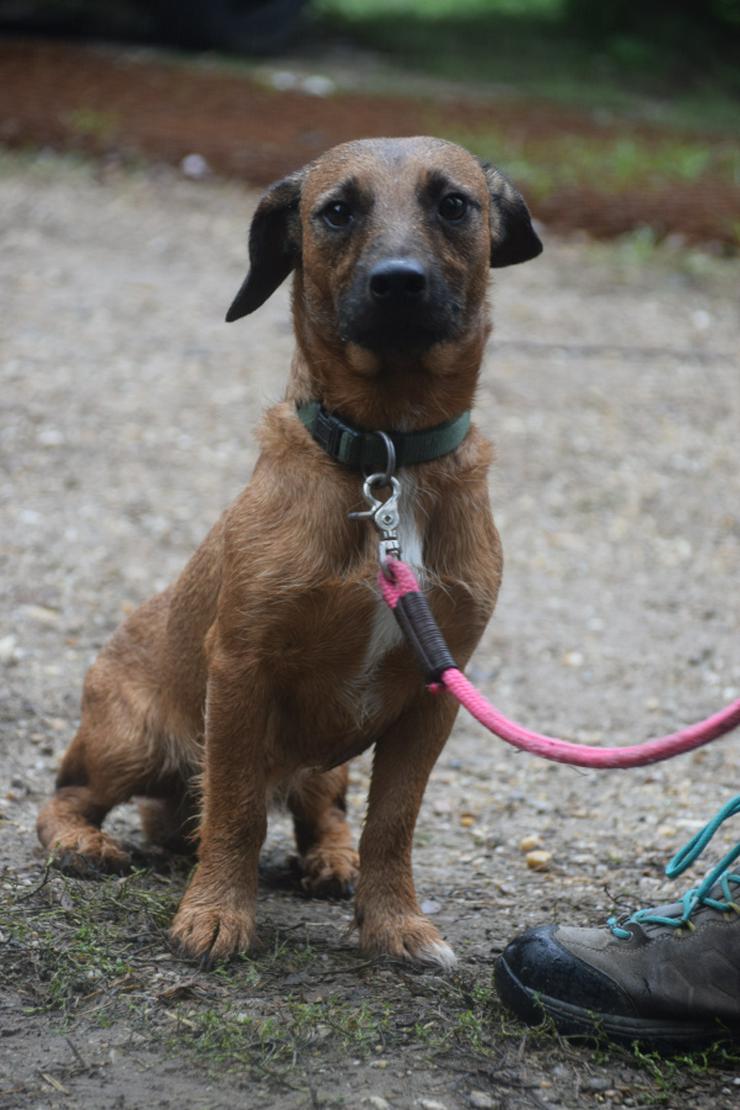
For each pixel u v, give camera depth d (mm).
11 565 6594
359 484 3447
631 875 4230
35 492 7387
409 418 3518
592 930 3176
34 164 13672
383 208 3492
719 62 23969
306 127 15742
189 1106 2732
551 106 19984
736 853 3172
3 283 10562
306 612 3430
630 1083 2920
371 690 3592
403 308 3330
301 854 4414
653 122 19344
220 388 8961
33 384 8750
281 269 3955
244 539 3465
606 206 13164
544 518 7629
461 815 4879
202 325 10055
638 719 5715
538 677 6094
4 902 3578
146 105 16406
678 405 9102
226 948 3391
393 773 3666
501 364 9617
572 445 8453
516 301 10898
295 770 3895
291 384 3680
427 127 16109
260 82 19016
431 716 3641
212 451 8078
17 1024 3008
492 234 3992
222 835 3521
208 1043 2947
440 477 3541
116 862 4027
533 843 4547
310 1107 2736
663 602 6816
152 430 8266
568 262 11906
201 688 3992
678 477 8156
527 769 5328
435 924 3836
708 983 3051
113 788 4254
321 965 3445
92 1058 2891
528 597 6832
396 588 3252
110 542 6941
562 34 25828
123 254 11516
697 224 12680
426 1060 2936
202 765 3682
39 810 4539
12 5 20797
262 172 13641
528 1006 3109
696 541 7465
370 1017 3092
